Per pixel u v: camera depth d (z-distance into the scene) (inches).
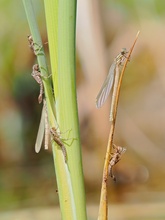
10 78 41.4
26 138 41.1
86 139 37.8
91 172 37.8
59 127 12.0
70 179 12.1
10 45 41.6
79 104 37.0
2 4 41.7
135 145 39.9
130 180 37.6
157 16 40.6
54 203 34.0
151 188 37.1
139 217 30.8
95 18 34.3
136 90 41.3
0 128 41.0
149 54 40.9
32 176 39.0
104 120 36.6
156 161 39.2
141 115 40.7
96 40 34.6
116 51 39.5
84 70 35.6
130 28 40.3
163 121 40.4
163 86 40.8
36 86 41.5
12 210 32.8
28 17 11.9
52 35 11.9
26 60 41.5
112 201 34.6
